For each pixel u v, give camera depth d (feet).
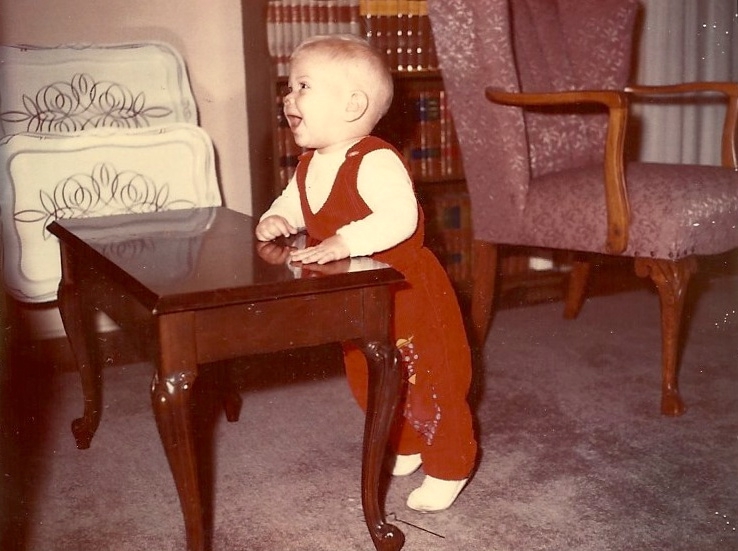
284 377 8.51
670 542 5.38
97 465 6.59
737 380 8.31
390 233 5.21
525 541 5.42
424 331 5.64
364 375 6.07
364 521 5.71
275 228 5.56
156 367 4.35
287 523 5.68
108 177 8.48
